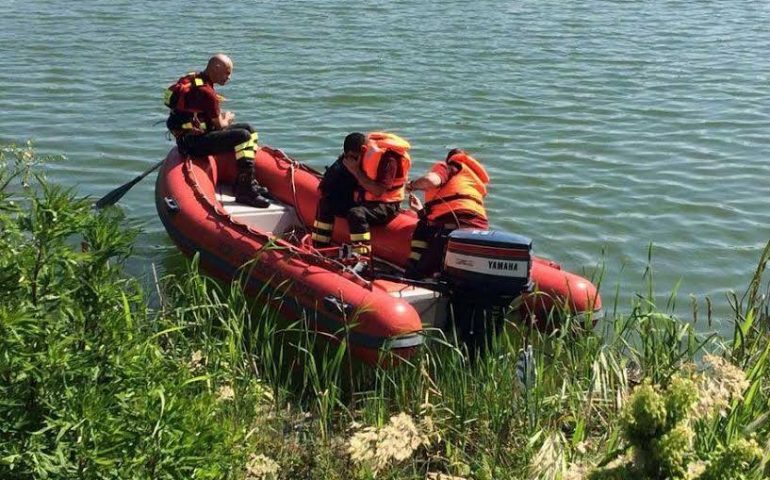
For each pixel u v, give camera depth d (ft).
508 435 15.60
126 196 29.71
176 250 25.91
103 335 11.35
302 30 53.57
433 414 16.15
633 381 16.94
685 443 9.02
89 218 11.81
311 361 16.90
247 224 22.80
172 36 51.49
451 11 60.08
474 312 17.92
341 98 40.68
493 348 17.11
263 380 17.52
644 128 37.60
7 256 10.85
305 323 18.16
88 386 10.69
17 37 50.44
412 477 14.60
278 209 24.80
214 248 21.52
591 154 34.37
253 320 20.39
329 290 18.92
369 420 16.21
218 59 25.21
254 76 43.73
